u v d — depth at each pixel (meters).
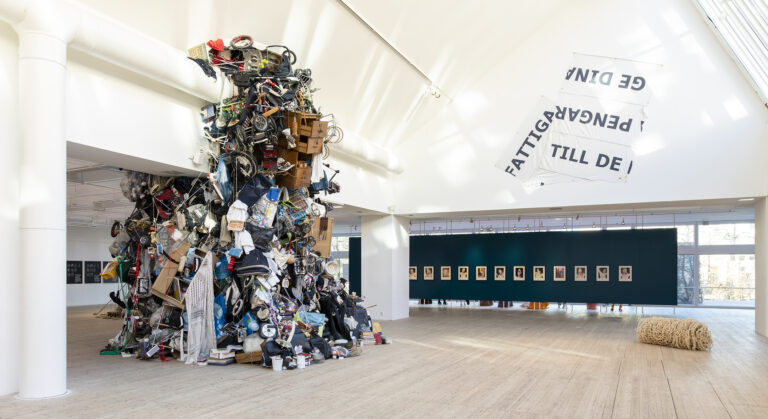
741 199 9.62
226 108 6.80
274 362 6.02
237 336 6.65
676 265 13.26
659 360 6.87
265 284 6.68
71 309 16.16
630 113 10.19
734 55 9.00
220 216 7.12
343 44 8.14
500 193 11.18
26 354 4.54
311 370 6.07
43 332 4.56
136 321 7.23
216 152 6.97
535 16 10.42
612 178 10.25
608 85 10.39
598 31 10.51
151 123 6.22
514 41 10.89
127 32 5.43
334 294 8.22
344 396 4.82
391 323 11.58
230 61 6.91
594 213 15.38
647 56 10.10
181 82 6.08
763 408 4.48
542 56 10.93
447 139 11.76
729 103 9.44
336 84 8.95
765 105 9.02
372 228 12.66
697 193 9.58
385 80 9.62
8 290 4.72
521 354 7.30
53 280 4.62
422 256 16.14
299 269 7.89
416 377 5.69
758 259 9.98
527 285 14.77
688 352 7.60
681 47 9.84
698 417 4.20
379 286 12.52
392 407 4.45
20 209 4.59
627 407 4.48
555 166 10.72
